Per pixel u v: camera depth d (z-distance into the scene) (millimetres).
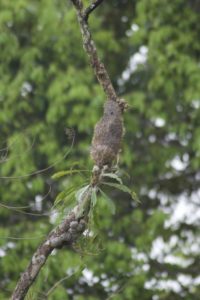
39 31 14508
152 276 14195
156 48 14266
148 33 14578
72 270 12750
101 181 6184
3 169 13266
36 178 13531
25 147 13203
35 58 14367
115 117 6281
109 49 14789
